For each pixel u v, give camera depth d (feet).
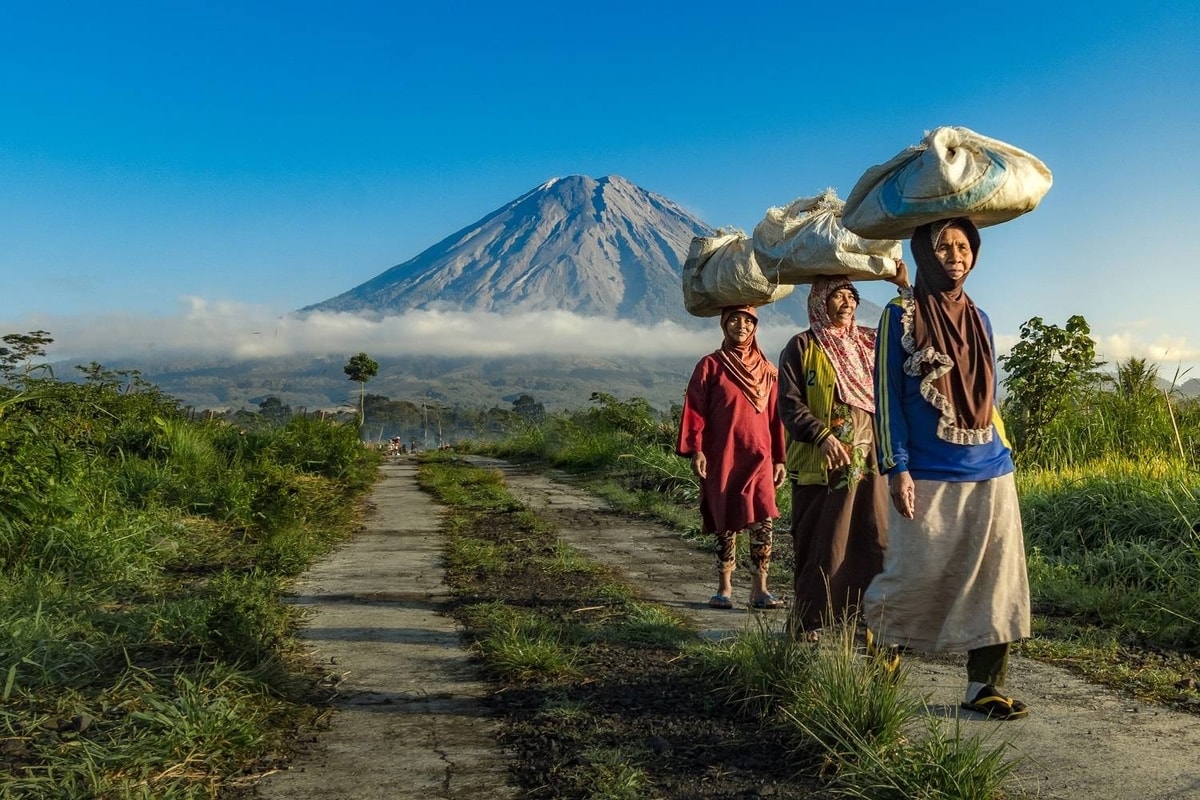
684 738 11.02
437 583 20.92
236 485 30.50
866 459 14.93
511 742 11.09
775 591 20.72
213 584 18.44
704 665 13.42
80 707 10.99
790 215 16.42
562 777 10.01
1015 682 13.61
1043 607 18.30
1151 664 14.56
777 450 19.39
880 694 10.63
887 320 12.25
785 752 10.53
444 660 14.64
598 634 15.71
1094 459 30.48
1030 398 32.55
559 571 22.26
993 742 10.99
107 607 16.85
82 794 9.11
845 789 9.39
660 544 27.68
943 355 11.87
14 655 12.29
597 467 55.47
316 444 47.75
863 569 15.01
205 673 12.25
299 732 11.39
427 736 11.31
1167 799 9.49
